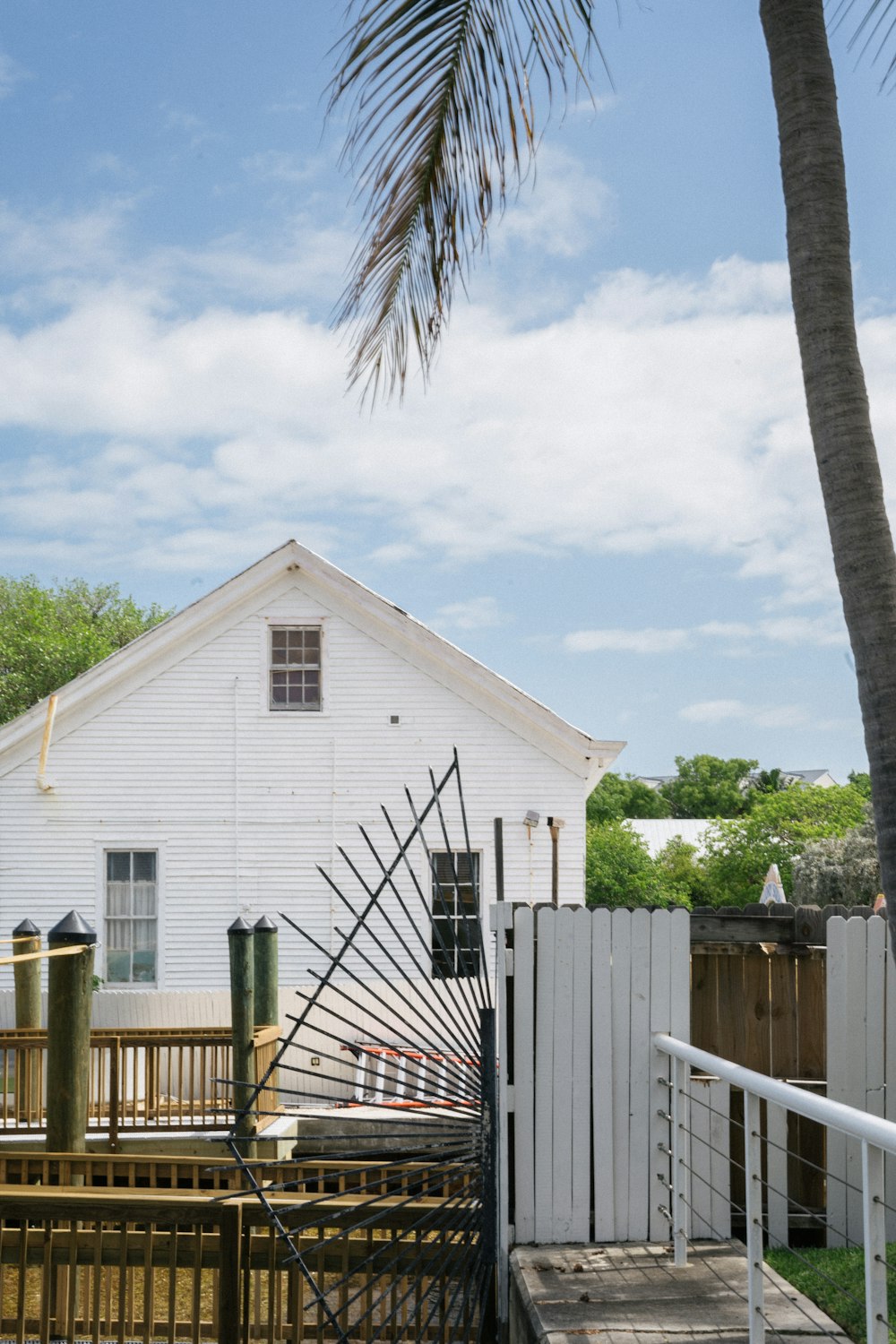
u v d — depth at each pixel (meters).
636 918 5.80
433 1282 5.32
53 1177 7.96
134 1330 5.77
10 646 44.78
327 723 18.97
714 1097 5.78
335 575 19.00
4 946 18.09
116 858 18.62
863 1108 6.05
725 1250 5.50
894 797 3.97
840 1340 4.32
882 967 6.15
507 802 18.80
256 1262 5.44
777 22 4.53
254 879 18.59
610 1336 4.39
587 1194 5.65
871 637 4.08
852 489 4.19
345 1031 13.65
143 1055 12.94
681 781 79.25
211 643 19.02
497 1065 5.55
